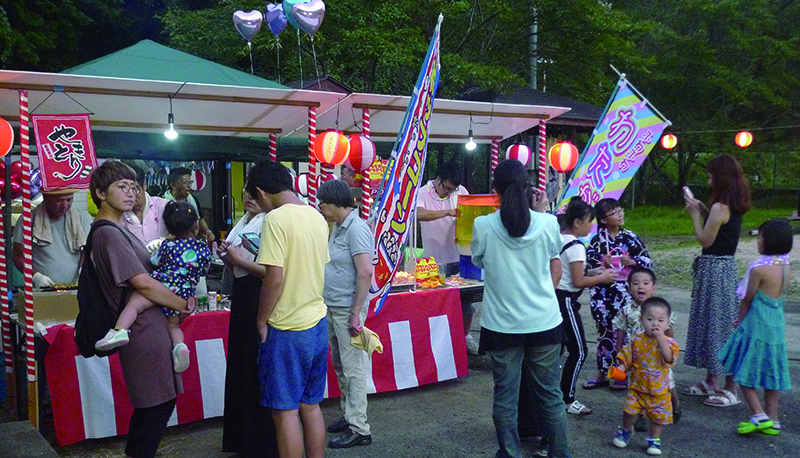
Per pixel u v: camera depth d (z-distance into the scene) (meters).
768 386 3.87
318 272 3.07
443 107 5.41
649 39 20.52
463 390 4.99
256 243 3.42
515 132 6.59
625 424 3.77
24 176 3.88
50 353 3.79
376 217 4.16
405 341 4.87
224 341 4.31
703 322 4.56
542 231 3.20
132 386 2.97
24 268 3.88
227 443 3.65
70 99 4.46
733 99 20.20
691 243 13.66
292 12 5.80
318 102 5.01
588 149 6.02
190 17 12.09
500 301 3.23
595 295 4.80
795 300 8.24
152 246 4.07
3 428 3.09
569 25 12.70
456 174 5.82
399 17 10.52
